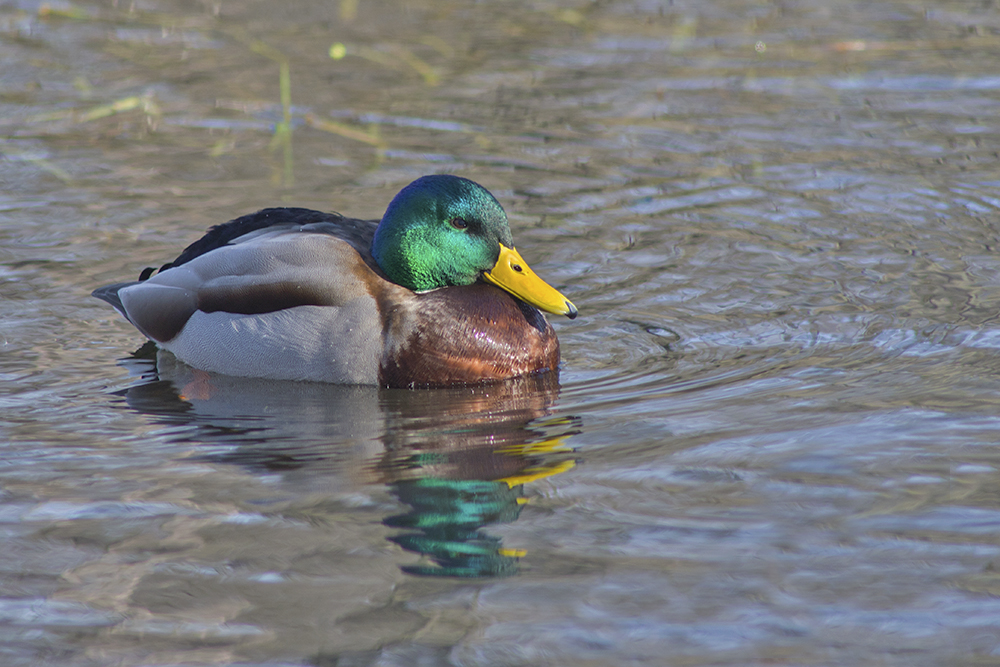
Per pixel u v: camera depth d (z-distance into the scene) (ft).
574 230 47.67
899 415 32.35
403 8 76.23
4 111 59.41
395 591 24.29
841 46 68.08
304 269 36.70
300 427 32.99
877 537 25.95
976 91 61.41
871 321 39.50
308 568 25.17
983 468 29.01
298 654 22.35
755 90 62.49
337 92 62.85
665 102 61.05
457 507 27.66
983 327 38.47
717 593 23.99
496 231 37.09
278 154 55.26
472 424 33.09
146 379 36.88
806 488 28.30
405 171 53.11
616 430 32.22
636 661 21.95
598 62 66.90
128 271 43.93
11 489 28.91
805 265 44.29
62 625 23.29
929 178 51.67
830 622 22.95
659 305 41.60
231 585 24.56
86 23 72.13
